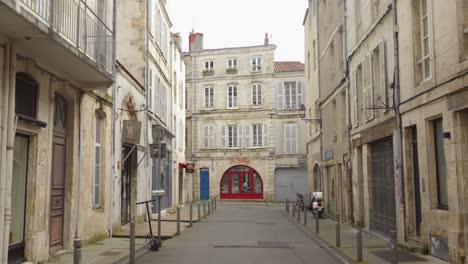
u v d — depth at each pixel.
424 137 11.33
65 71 11.25
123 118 17.08
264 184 44.56
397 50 13.14
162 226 19.36
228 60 46.12
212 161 45.81
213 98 46.31
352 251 12.30
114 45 14.52
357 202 18.03
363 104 16.72
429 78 11.26
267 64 45.12
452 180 9.91
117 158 16.19
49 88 10.75
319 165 27.19
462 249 9.64
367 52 16.19
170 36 29.27
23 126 9.52
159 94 24.75
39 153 10.25
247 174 45.38
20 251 9.78
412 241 12.39
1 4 7.23
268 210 32.31
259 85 45.25
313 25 29.55
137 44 20.77
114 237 15.08
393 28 13.31
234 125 45.66
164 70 26.80
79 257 7.09
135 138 17.08
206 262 10.86
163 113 26.38
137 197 19.48
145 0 20.97
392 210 14.09
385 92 14.05
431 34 10.85
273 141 44.59
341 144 20.78
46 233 10.53
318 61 26.94
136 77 20.67
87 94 13.13
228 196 45.38
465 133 9.76
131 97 18.25
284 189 44.38
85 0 12.16
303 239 15.56
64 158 12.16
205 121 46.31
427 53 11.59
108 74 11.98
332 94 22.77
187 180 44.56
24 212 10.02
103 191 14.75
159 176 25.27
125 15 20.84
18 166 9.84
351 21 18.55
